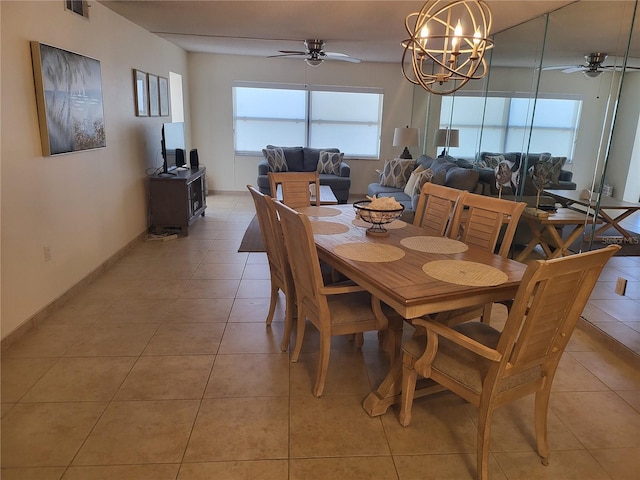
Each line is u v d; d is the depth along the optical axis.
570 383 2.36
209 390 2.23
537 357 1.65
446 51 2.01
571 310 1.62
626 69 2.68
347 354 2.62
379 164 7.93
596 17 2.95
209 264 4.15
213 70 7.24
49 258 2.98
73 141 3.22
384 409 2.08
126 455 1.78
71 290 3.29
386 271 1.97
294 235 2.16
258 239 5.02
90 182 3.61
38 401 2.10
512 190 4.22
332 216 3.13
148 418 2.01
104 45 3.87
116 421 1.98
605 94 2.88
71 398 2.13
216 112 7.43
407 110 7.71
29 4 2.69
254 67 7.30
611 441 1.93
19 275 2.65
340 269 2.20
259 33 4.93
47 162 2.93
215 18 4.22
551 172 3.54
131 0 3.63
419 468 1.76
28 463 1.73
